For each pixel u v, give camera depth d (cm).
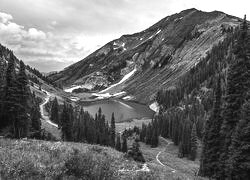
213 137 3234
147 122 16462
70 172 844
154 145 10906
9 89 4522
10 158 873
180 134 10962
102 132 9119
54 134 7312
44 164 879
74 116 9769
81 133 7844
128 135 12469
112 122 9562
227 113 2934
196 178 2006
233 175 2552
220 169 2934
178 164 6738
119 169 1230
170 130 12388
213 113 3369
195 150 8669
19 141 1380
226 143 2905
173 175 1540
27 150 1126
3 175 712
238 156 2414
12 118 4575
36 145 1271
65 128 6794
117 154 1934
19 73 4706
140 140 11775
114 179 895
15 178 712
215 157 3172
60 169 838
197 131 10906
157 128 12431
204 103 13700
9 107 4522
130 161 1738
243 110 2522
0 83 4953
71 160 889
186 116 13175
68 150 1194
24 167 789
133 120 17400
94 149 1711
